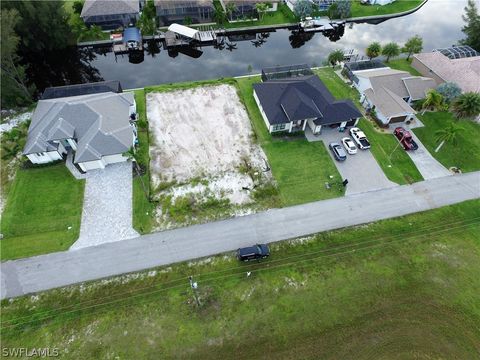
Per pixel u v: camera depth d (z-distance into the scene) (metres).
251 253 41.16
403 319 37.72
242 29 88.25
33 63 80.19
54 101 57.03
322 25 90.94
